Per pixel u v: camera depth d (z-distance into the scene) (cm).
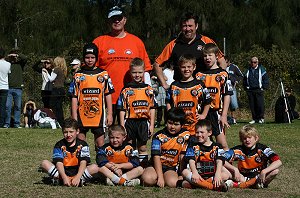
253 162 675
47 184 655
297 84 2158
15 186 642
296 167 824
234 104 1502
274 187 679
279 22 2612
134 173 659
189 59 696
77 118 711
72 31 2562
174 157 670
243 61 2195
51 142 1034
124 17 753
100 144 718
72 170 658
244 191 638
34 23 2477
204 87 699
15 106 1356
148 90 717
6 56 1493
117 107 717
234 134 1202
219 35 2548
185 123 693
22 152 906
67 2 2570
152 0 2409
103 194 605
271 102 1938
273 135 1202
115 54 745
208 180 640
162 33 2464
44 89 1355
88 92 706
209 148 652
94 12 2570
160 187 648
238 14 2559
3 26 2464
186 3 2389
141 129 714
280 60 2175
